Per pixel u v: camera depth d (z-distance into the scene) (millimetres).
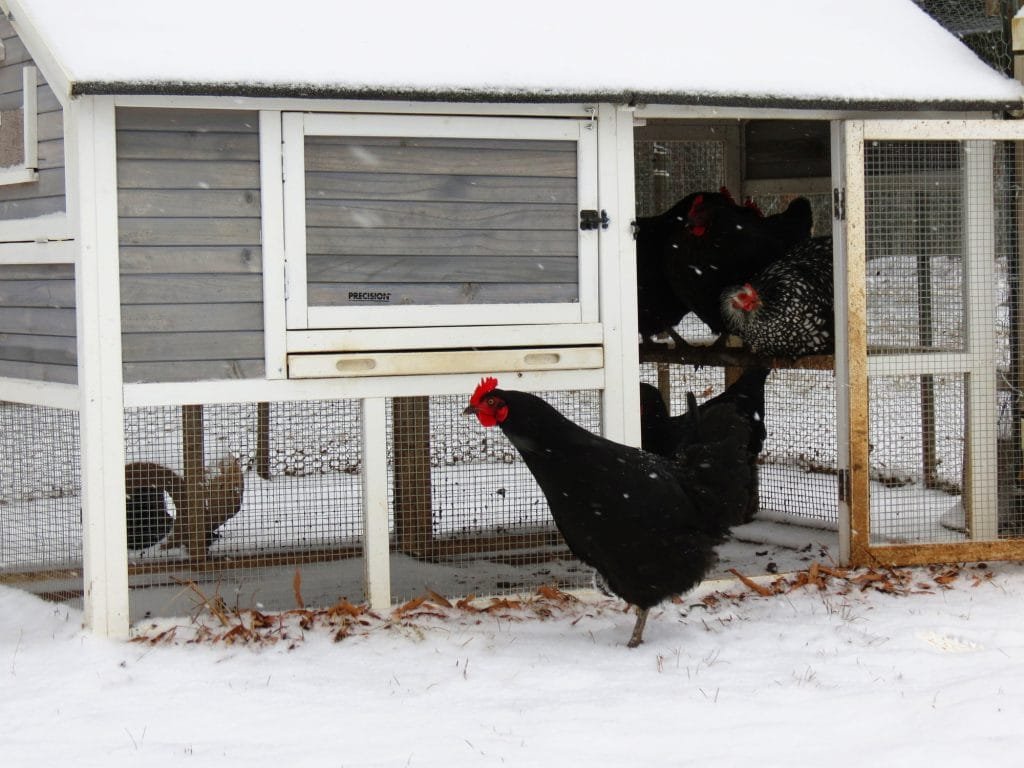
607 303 5520
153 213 4957
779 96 5547
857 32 6145
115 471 4918
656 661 4512
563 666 4461
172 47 4883
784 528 7516
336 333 5180
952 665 4340
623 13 5855
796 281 6633
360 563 6625
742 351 7359
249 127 5059
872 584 5586
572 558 6734
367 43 5188
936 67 6023
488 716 3873
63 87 4688
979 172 6109
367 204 5211
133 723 3871
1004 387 6258
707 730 3680
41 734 3775
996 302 6184
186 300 5012
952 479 6402
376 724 3812
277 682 4305
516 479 7004
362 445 5305
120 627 4922
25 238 5383
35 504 6184
